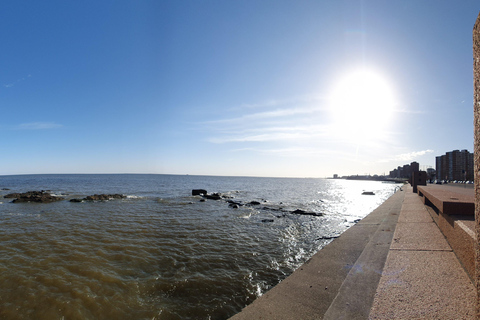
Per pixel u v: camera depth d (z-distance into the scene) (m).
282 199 30.64
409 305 2.63
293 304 3.70
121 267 7.04
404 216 8.28
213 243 9.54
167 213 17.09
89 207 20.06
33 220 14.33
